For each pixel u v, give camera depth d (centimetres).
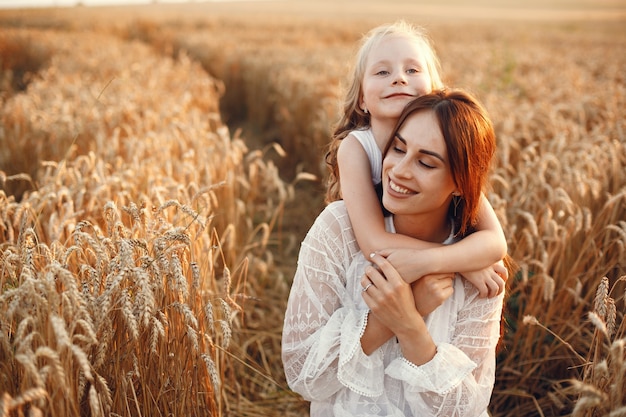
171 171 371
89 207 287
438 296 151
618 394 163
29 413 155
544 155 374
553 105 610
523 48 1645
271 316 382
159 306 194
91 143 448
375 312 150
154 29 2608
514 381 306
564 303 304
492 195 325
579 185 312
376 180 176
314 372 157
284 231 535
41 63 1452
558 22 4138
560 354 302
